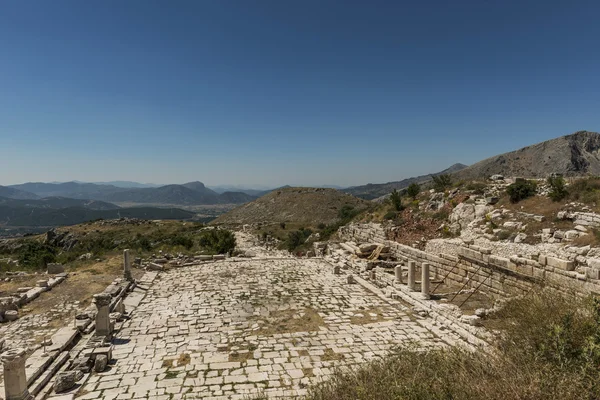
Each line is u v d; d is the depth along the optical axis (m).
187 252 32.19
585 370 6.37
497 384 6.61
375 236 29.83
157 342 13.37
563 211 18.20
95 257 30.97
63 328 13.98
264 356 12.27
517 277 15.72
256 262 27.50
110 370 11.27
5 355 8.92
